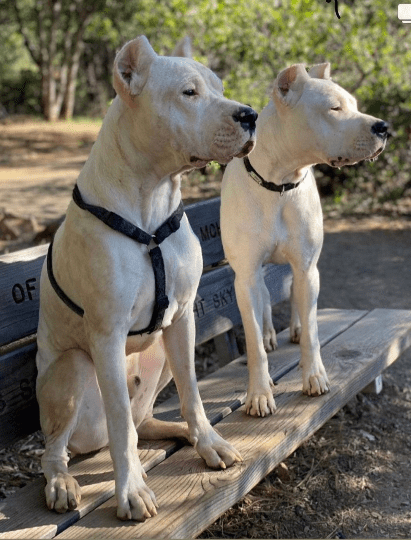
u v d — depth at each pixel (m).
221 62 8.79
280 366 3.65
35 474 3.44
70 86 26.55
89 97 30.31
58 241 2.63
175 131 2.31
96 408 2.73
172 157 2.39
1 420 2.81
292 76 2.94
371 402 4.20
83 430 2.72
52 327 2.74
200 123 2.30
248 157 3.07
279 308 5.46
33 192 10.93
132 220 2.45
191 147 2.32
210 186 8.50
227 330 4.17
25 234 7.59
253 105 8.12
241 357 3.86
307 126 2.89
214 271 4.09
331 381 3.41
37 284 3.14
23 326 3.05
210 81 2.38
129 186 2.43
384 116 8.35
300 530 3.12
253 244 3.12
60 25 27.77
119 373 2.45
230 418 3.12
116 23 21.06
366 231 8.02
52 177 12.72
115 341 2.46
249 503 3.26
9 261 3.03
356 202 8.99
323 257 7.08
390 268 6.66
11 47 31.94
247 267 3.16
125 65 2.34
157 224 2.52
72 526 2.37
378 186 8.92
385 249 7.30
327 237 7.84
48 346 2.78
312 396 3.27
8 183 12.02
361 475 3.51
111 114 2.44
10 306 3.00
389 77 8.41
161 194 2.51
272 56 8.48
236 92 8.23
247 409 3.13
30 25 27.97
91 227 2.42
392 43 8.50
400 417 4.08
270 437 2.91
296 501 3.29
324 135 2.88
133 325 2.56
